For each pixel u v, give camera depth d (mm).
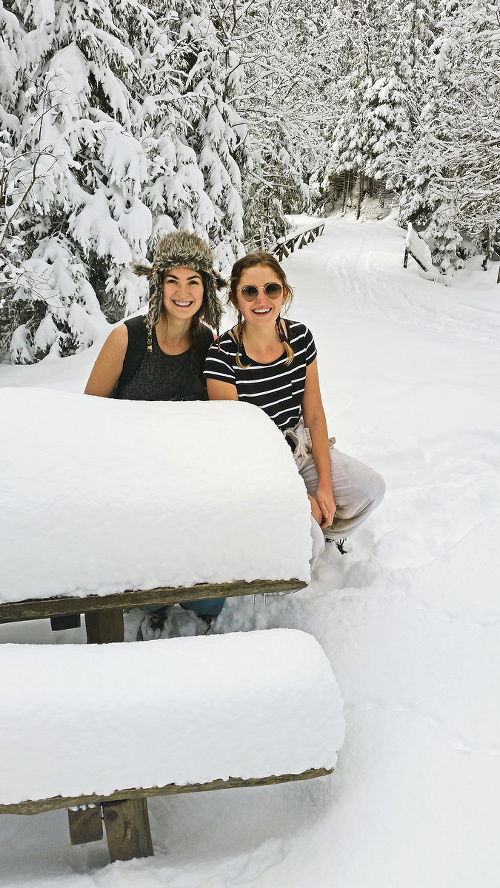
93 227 6969
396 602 2105
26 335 7082
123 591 1392
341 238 26062
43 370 6336
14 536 1310
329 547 2512
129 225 7105
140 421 1555
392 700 1711
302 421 2289
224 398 2029
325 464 2137
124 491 1378
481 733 1556
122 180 6984
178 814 1552
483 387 4500
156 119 8805
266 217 15953
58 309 6844
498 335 7965
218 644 1348
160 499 1388
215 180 10781
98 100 7441
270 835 1440
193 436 1535
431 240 18703
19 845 1461
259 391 2074
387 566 2330
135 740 1199
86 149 7086
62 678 1222
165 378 2074
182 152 8836
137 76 7891
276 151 14797
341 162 36344
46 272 6918
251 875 1308
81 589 1362
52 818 1543
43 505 1328
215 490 1428
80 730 1181
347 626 2029
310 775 1297
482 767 1461
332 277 15070
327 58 16250
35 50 7043
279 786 1567
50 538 1325
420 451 3328
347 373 5094
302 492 1499
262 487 1459
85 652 1297
